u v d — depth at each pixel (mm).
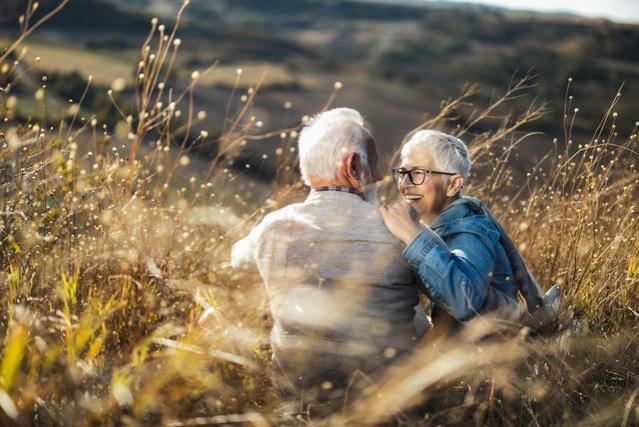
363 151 2023
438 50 135875
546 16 179125
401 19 188750
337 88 2129
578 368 2027
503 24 157500
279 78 72938
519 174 3174
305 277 1946
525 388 1875
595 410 1863
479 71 90812
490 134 3100
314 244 1948
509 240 2242
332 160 1997
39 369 1729
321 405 1823
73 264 2137
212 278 2260
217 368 1908
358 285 1933
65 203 2193
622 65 76938
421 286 2020
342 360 1922
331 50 150875
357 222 1968
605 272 2740
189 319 2109
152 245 2236
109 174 2199
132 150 2215
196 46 115062
